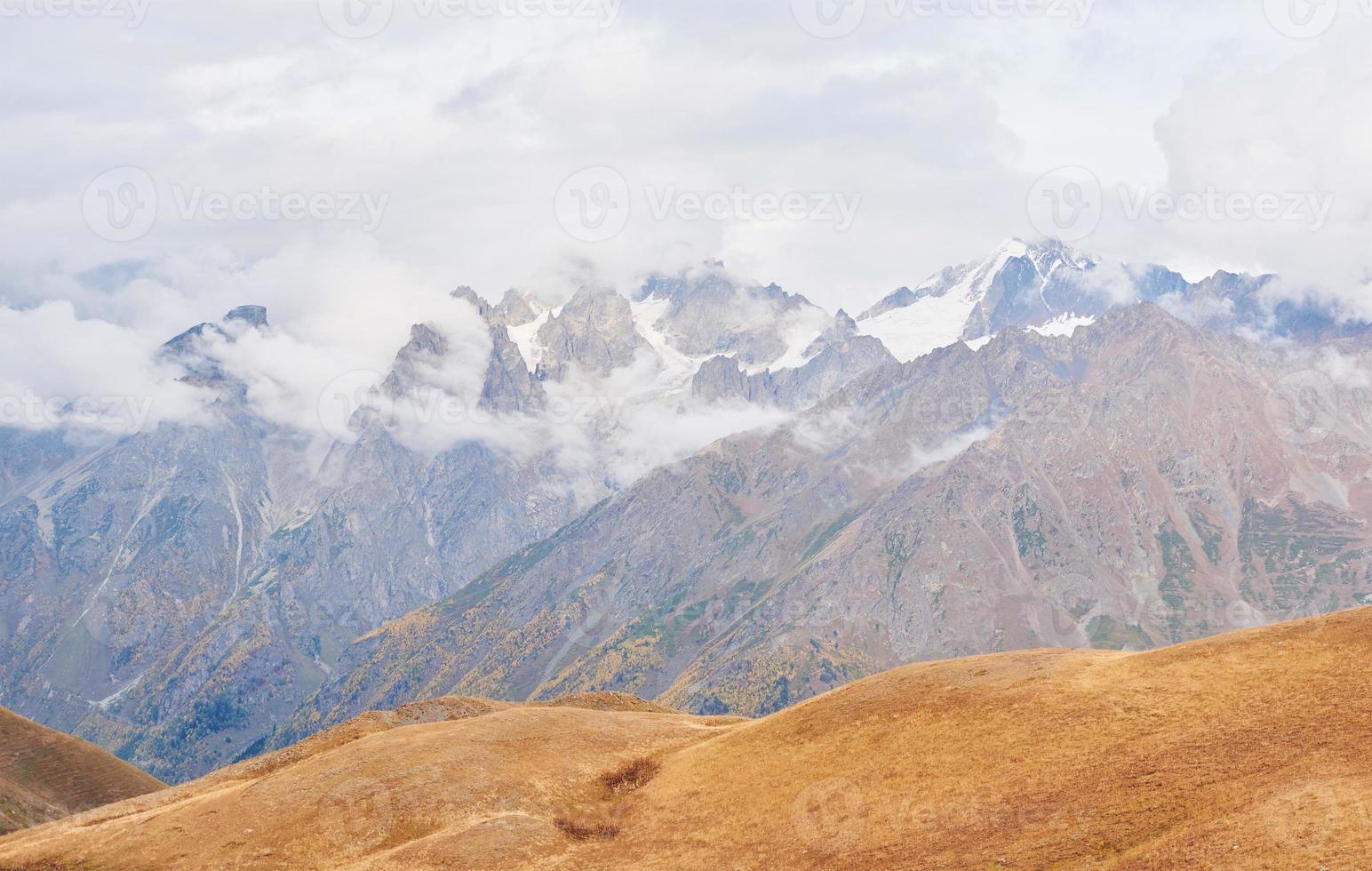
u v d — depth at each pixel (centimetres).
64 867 10506
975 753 9481
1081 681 10175
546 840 10031
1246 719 8688
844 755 10238
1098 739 9094
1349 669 8906
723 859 9256
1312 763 7725
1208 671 9631
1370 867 6328
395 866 9662
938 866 8131
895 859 8444
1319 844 6706
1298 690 8844
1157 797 7994
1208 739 8550
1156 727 8969
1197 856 7006
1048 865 7669
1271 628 10188
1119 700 9575
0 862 10800
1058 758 9000
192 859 10238
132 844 10669
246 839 10456
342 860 10038
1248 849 6900
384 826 10469
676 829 10012
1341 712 8325
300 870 9969
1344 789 7206
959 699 10481
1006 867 7806
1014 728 9631
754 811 9869
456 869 9519
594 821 10606
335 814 10669
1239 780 7844
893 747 10031
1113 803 8162
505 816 10312
